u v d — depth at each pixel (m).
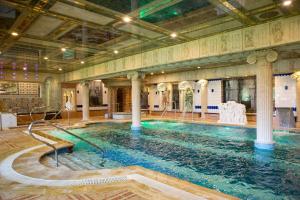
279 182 4.36
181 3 5.15
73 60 12.13
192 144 8.07
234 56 7.72
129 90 20.41
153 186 3.21
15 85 15.82
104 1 5.04
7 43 8.52
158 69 11.01
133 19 6.16
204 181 4.43
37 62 12.52
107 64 12.74
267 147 6.82
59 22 6.36
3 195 2.97
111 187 3.19
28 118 14.30
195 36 7.84
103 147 7.66
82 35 7.62
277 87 12.65
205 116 15.77
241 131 10.56
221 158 6.14
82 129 11.96
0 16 5.86
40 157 5.19
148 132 10.95
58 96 17.16
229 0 4.97
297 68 11.02
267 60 6.76
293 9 5.45
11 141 7.21
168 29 7.00
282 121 10.62
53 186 3.28
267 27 6.39
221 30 7.15
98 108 19.56
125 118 16.42
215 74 14.50
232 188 4.07
